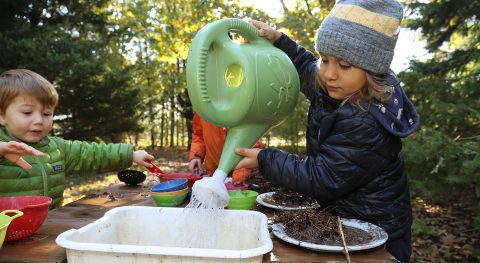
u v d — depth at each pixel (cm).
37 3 662
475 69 412
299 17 554
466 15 452
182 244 108
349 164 113
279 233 99
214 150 216
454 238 366
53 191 169
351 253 91
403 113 124
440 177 263
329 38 113
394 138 119
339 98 121
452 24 476
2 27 614
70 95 625
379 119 113
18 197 112
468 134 333
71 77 588
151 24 802
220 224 107
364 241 95
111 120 711
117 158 182
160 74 1068
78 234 91
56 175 170
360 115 114
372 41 112
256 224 104
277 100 114
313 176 114
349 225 107
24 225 98
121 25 823
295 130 452
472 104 338
